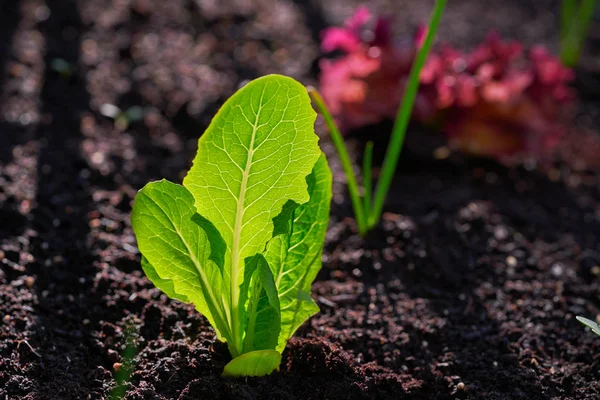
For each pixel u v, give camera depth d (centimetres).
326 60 92
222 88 86
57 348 58
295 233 55
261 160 52
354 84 76
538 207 74
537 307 64
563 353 61
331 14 109
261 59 93
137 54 91
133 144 76
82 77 84
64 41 91
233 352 56
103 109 79
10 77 82
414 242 69
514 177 78
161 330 60
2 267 62
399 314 63
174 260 53
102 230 67
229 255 54
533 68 76
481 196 75
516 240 70
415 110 75
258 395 55
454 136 76
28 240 65
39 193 69
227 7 106
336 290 64
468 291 65
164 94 83
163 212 52
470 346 61
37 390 55
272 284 52
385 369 59
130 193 70
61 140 75
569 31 95
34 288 62
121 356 58
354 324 62
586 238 71
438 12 63
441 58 76
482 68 76
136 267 64
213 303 54
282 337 56
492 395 58
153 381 56
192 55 93
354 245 68
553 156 81
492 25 111
